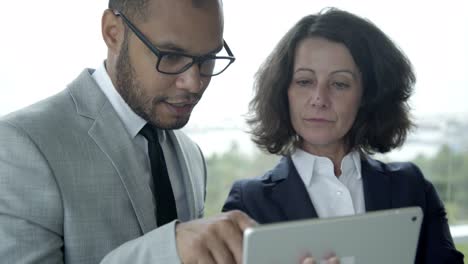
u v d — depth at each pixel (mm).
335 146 1421
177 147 1366
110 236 1109
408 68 1476
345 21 1351
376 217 804
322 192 1371
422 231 1397
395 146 1539
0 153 1024
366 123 1456
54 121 1108
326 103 1309
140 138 1254
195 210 1363
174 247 909
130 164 1172
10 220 1010
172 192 1261
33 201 1028
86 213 1084
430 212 1424
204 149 1964
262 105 1431
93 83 1220
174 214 1248
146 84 1127
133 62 1131
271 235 726
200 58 1116
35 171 1036
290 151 1427
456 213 2420
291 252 746
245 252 720
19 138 1036
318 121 1327
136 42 1113
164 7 1077
